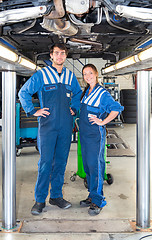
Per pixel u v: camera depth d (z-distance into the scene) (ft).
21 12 3.86
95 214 8.22
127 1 3.73
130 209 8.70
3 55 5.18
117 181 11.41
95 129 7.98
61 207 8.70
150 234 6.89
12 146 7.09
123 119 31.55
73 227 7.27
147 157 7.20
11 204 7.14
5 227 7.17
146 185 7.21
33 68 8.36
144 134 7.16
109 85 28.53
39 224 7.45
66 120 8.36
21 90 8.11
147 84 7.05
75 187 10.73
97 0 3.81
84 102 8.21
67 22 4.57
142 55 5.50
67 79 8.37
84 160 8.36
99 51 9.94
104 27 5.10
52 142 8.21
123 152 16.34
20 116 15.08
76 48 8.31
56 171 8.78
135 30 4.85
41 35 5.73
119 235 6.82
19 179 11.68
